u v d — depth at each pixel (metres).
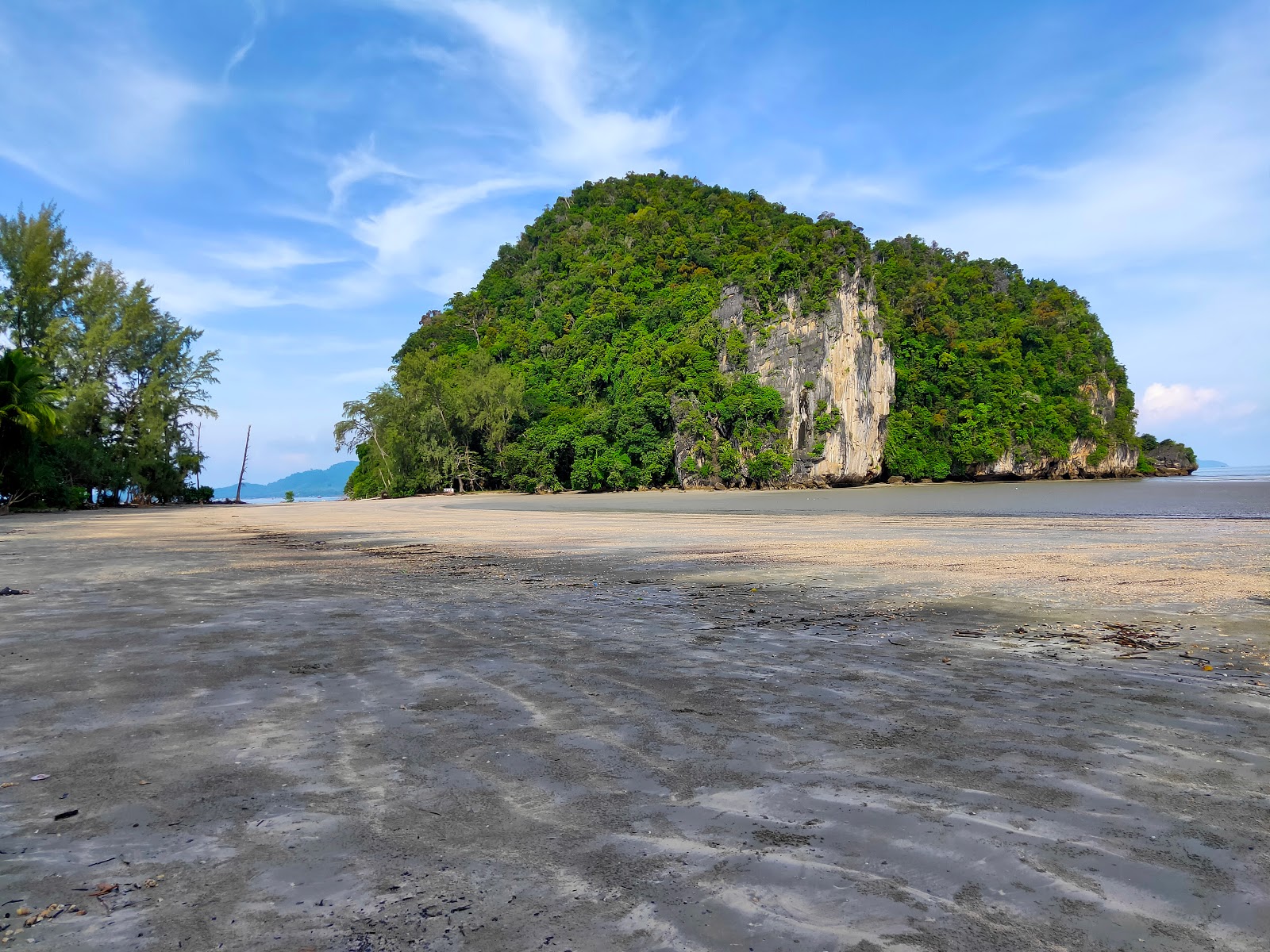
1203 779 3.52
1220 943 2.21
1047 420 112.94
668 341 99.00
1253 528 20.16
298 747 4.04
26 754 3.92
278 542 20.25
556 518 33.38
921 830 3.00
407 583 11.15
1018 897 2.48
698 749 3.98
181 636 7.10
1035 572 11.37
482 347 115.25
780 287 96.94
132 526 29.77
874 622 7.70
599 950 2.20
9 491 49.84
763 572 12.02
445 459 86.56
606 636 7.09
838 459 91.50
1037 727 4.30
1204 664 5.78
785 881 2.61
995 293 141.88
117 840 2.96
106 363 62.84
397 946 2.24
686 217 147.00
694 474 88.62
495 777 3.60
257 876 2.68
